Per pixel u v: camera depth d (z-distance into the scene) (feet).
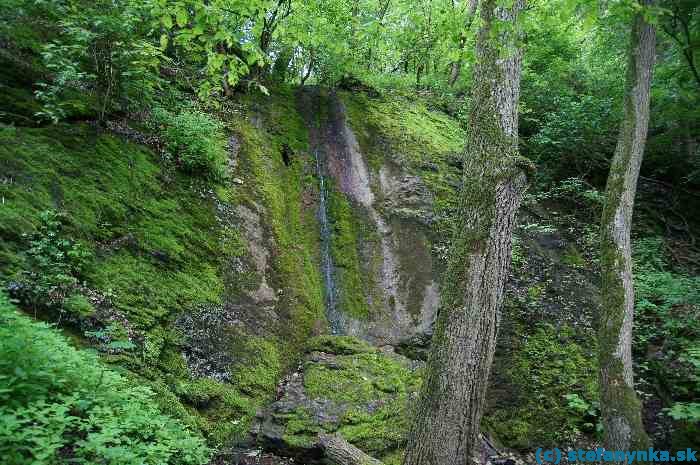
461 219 15.98
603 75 45.60
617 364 18.37
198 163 27.81
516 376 24.58
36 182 18.80
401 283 30.19
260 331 23.29
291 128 38.52
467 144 16.71
